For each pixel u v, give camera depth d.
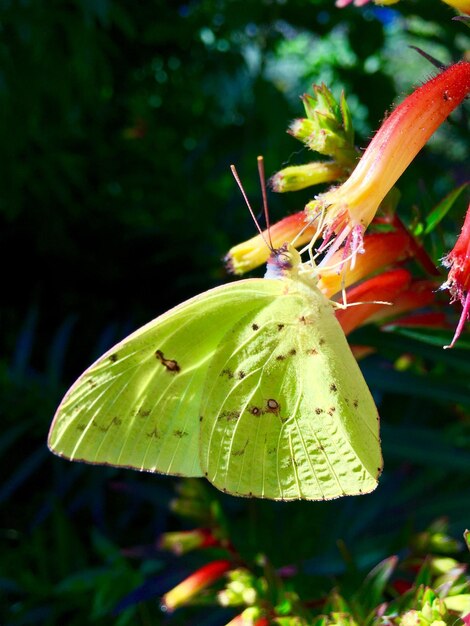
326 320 0.16
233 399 0.17
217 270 0.32
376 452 0.16
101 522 0.26
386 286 0.17
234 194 0.37
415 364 0.23
